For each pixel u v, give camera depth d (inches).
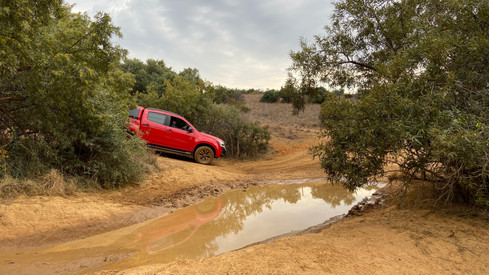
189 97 566.6
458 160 155.5
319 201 295.0
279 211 259.4
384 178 376.5
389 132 160.9
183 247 171.8
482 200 165.5
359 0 360.8
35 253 152.7
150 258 153.1
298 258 115.2
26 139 236.8
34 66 195.8
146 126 429.4
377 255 125.3
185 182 325.4
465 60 179.9
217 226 214.8
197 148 458.6
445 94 160.1
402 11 338.6
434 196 211.5
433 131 144.6
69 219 195.5
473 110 170.6
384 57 353.7
